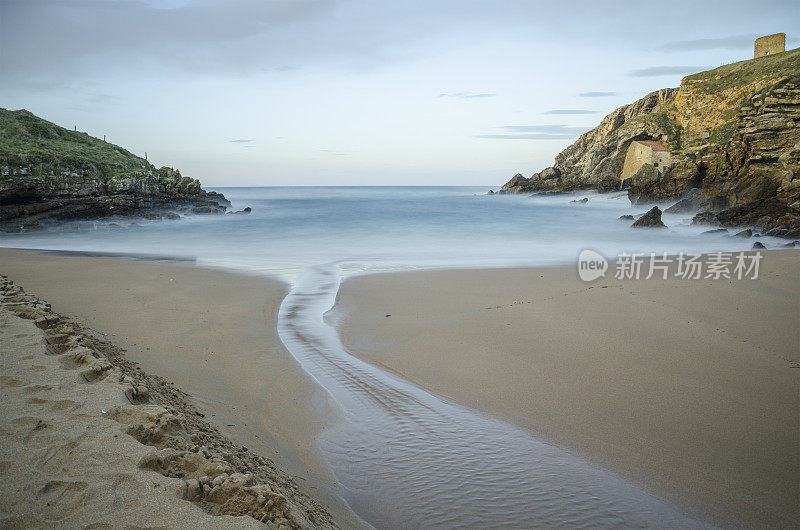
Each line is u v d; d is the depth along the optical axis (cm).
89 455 337
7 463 321
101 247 2681
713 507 505
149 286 1457
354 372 854
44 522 271
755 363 827
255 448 534
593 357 876
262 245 2750
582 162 8425
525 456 597
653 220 3350
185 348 898
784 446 602
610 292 1246
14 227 3431
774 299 1142
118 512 286
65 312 1089
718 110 6600
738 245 2555
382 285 1538
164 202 4631
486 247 2622
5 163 3650
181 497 307
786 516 490
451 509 498
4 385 445
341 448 611
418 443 625
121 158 4809
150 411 412
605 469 570
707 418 670
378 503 505
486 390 777
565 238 3006
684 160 5816
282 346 959
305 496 451
